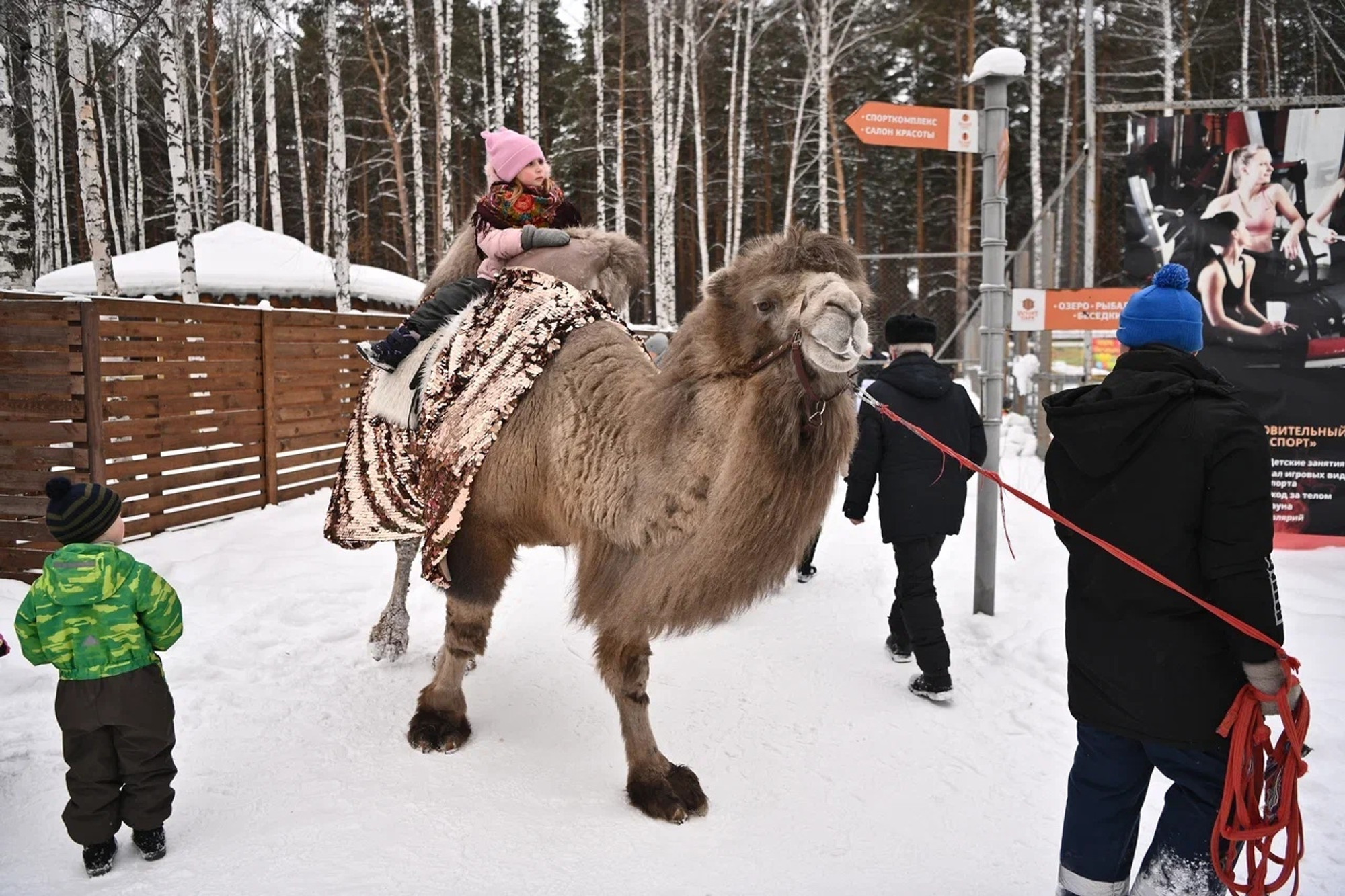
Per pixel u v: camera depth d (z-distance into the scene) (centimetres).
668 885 310
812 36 2472
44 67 1591
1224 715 243
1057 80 3086
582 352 367
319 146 3428
